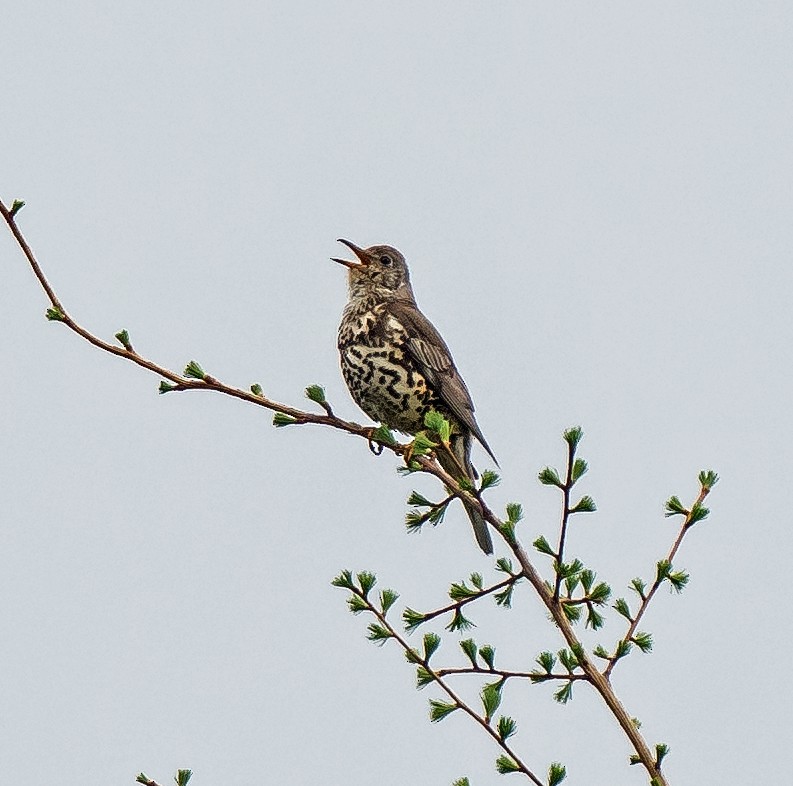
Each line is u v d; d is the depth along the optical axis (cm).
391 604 1047
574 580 1020
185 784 1023
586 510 964
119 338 1128
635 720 988
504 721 923
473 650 969
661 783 891
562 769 913
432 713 957
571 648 953
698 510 1033
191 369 1150
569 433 967
